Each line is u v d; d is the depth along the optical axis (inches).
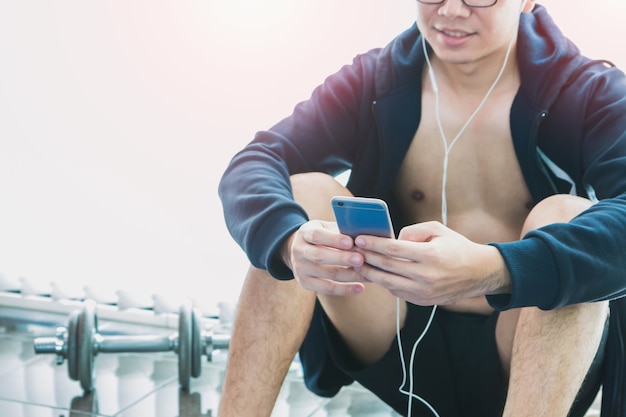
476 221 48.0
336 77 49.9
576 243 37.0
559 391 39.4
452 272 35.4
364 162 49.2
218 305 74.0
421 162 47.9
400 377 47.8
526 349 39.8
